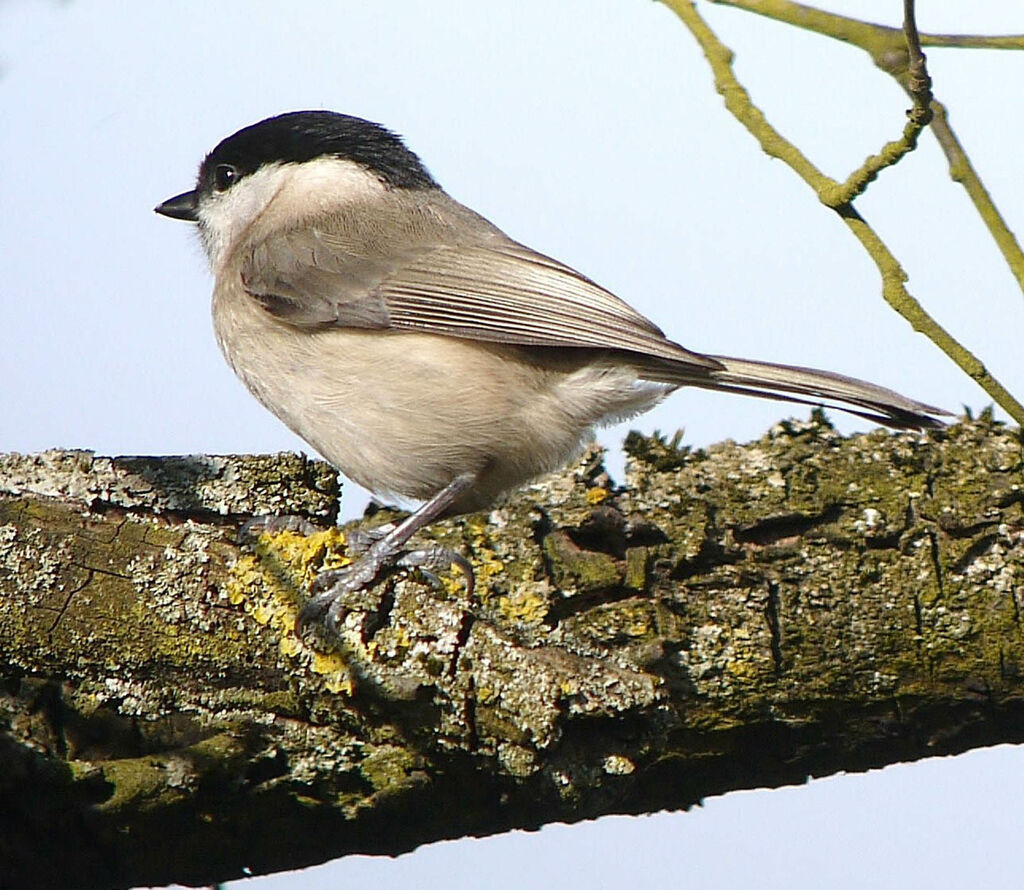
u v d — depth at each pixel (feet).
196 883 22.36
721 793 22.93
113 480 21.50
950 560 21.44
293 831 21.80
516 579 21.56
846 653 21.42
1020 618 21.20
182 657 20.83
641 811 22.94
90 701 20.75
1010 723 21.99
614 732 21.24
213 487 21.93
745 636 21.36
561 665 21.04
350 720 21.06
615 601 21.58
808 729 21.97
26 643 20.42
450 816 21.95
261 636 20.93
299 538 21.53
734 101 26.96
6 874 21.09
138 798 20.44
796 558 21.67
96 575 20.79
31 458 21.52
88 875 21.54
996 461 22.07
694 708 21.50
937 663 21.39
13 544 20.62
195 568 21.07
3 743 20.30
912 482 21.94
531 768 20.84
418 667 20.80
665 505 21.98
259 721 21.12
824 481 21.98
